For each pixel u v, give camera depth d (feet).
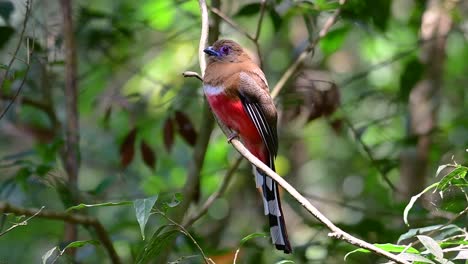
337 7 35.70
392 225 42.42
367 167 48.75
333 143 54.80
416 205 33.76
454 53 55.11
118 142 46.60
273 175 22.94
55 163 35.81
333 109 36.27
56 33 39.91
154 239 23.18
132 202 21.90
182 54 50.47
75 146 37.45
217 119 31.65
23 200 36.22
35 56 36.11
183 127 37.58
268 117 30.86
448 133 45.21
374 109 49.42
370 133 49.14
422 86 45.29
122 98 39.19
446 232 23.93
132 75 49.57
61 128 40.34
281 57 52.31
